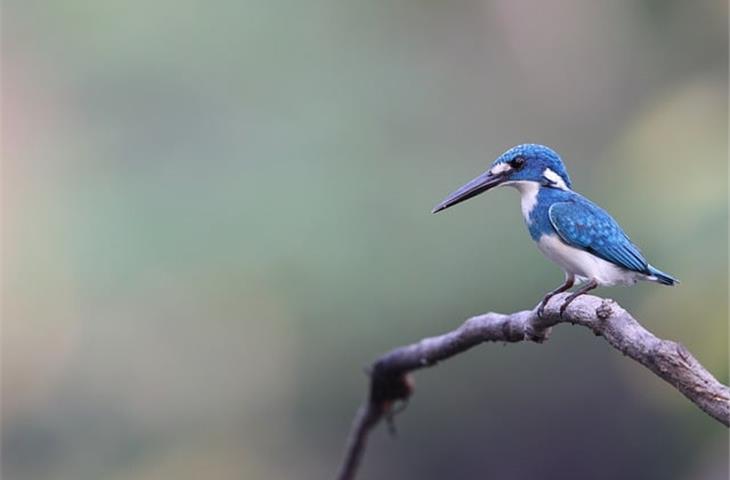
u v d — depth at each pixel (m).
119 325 13.83
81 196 13.30
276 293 12.72
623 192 9.05
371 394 6.18
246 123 13.22
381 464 16.44
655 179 8.52
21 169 13.76
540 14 13.84
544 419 15.91
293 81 13.41
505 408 15.96
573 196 5.68
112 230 12.91
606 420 15.60
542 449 15.98
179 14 13.35
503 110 14.12
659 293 7.68
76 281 13.27
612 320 4.05
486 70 14.23
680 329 7.52
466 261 13.05
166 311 13.34
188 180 13.01
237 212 12.74
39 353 14.30
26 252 13.30
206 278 12.70
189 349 14.16
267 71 13.38
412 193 13.22
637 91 12.79
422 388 15.98
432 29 14.09
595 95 13.70
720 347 7.34
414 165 13.42
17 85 13.92
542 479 16.02
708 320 7.40
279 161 13.02
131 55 13.38
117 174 13.26
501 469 16.09
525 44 14.09
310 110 13.30
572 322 4.38
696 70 11.31
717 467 10.14
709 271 7.46
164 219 12.80
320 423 14.99
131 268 12.84
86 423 15.02
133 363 14.38
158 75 13.34
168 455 15.10
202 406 14.89
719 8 11.06
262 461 15.23
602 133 13.55
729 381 7.34
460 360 15.80
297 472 15.27
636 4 12.54
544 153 5.76
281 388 14.61
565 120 13.92
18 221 13.48
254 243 12.61
